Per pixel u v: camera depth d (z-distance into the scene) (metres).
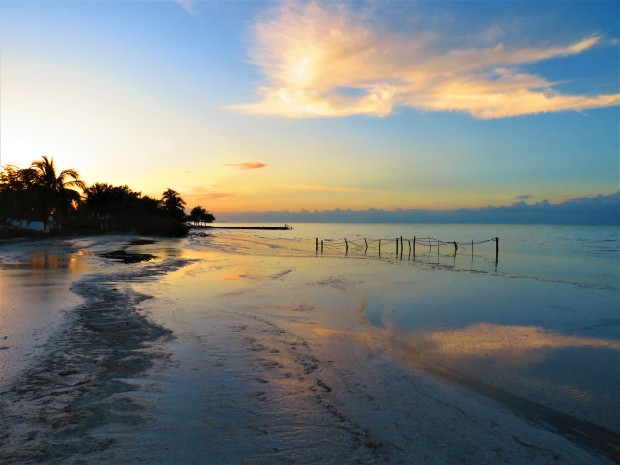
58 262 17.84
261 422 3.77
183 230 60.47
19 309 8.05
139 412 3.79
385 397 4.75
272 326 7.91
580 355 7.00
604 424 4.46
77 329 6.74
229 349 6.16
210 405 4.07
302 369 5.50
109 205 60.44
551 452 3.71
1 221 50.94
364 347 6.97
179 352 5.83
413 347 7.26
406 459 3.30
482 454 3.53
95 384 4.44
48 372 4.73
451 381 5.59
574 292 13.93
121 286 11.60
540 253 36.34
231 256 25.95
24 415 3.60
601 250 40.12
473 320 9.58
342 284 14.77
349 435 3.66
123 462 2.91
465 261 27.64
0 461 2.84
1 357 5.18
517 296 12.98
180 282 13.39
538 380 5.79
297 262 23.81
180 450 3.14
